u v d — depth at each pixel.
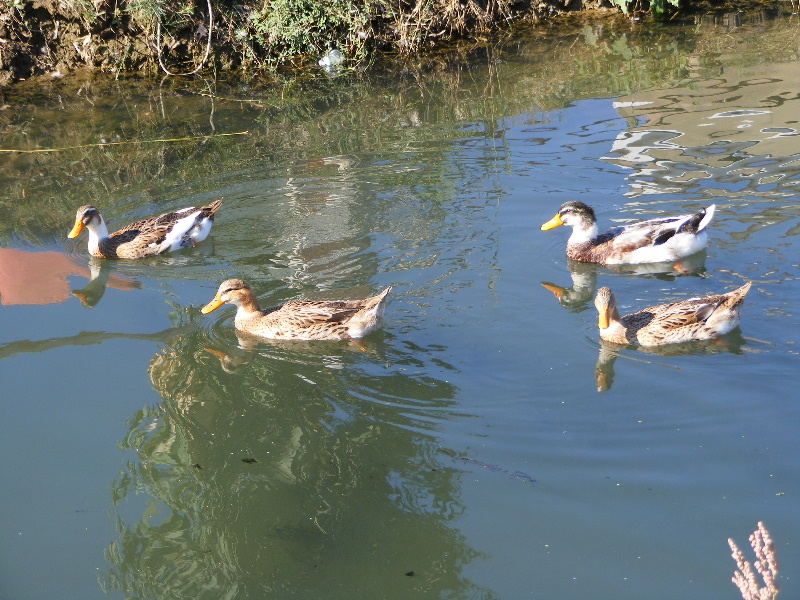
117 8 19.38
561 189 13.93
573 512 7.82
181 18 19.56
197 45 19.59
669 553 7.32
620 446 8.61
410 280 11.80
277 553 7.61
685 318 10.20
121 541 7.92
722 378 9.56
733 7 21.73
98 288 12.24
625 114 16.39
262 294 11.68
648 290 11.43
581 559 7.32
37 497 8.47
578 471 8.30
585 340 10.51
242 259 12.70
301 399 9.63
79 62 19.38
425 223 13.27
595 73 18.52
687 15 21.45
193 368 10.37
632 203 13.30
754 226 12.43
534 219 13.23
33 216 14.17
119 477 8.70
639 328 10.34
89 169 15.53
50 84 18.89
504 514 7.84
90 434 9.30
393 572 7.34
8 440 9.21
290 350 10.65
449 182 14.43
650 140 15.26
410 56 20.09
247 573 7.43
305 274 12.13
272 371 10.20
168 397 9.85
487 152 15.36
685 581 7.03
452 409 9.30
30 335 11.10
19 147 16.33
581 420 9.03
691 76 17.89
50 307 11.76
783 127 15.19
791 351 9.91
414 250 12.54
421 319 10.98
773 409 8.99
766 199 13.04
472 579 7.20
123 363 10.52
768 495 7.86
